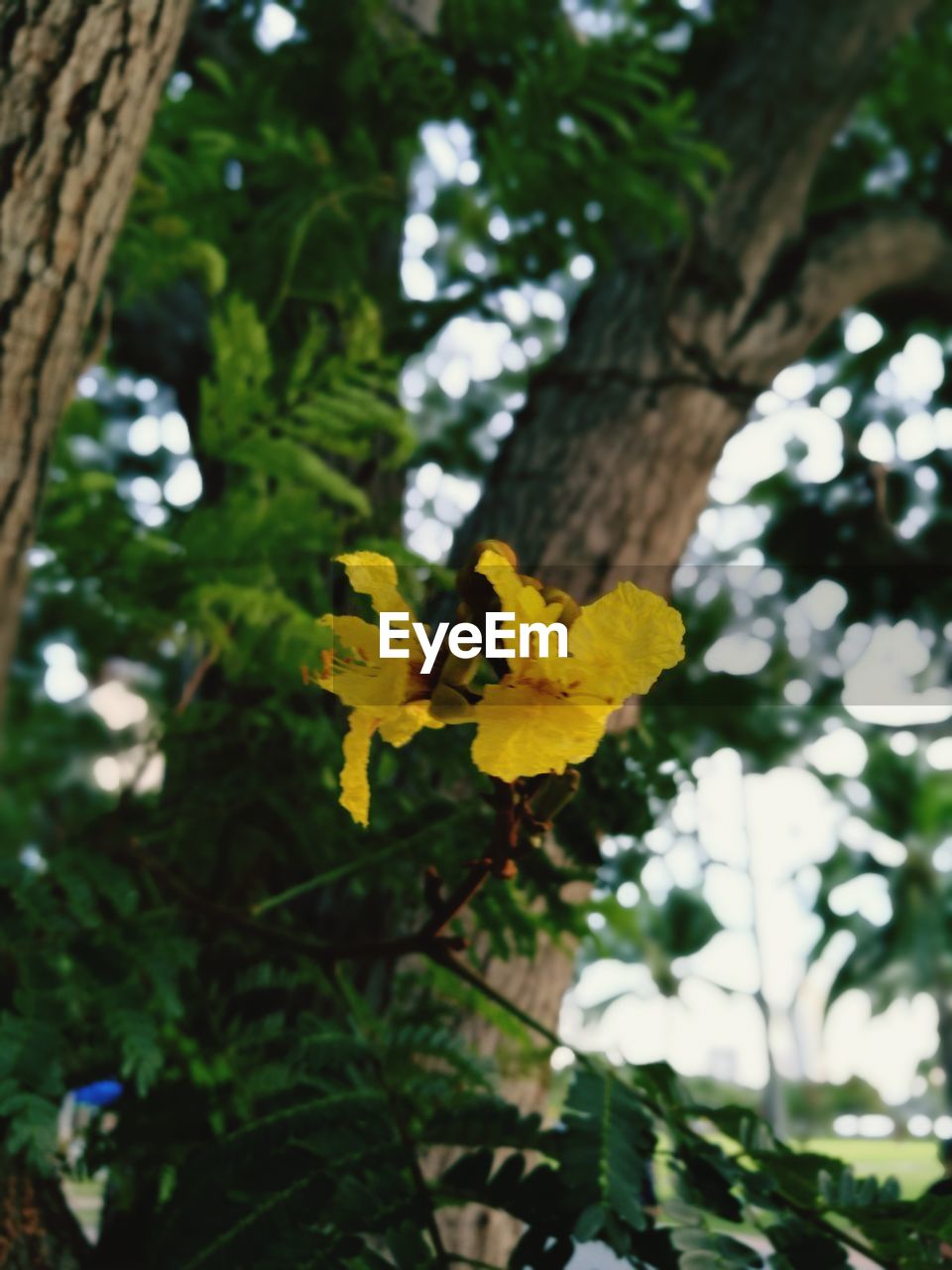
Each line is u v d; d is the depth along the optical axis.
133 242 0.51
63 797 1.10
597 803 0.39
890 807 5.05
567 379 0.76
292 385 0.47
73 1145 0.39
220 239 0.60
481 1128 0.30
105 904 0.37
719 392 0.78
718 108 0.88
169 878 0.38
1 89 0.35
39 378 0.35
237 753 0.43
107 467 1.06
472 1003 0.41
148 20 0.37
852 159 1.19
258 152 0.60
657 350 0.77
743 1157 0.31
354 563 0.22
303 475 0.45
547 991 0.54
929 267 1.04
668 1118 0.31
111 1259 0.38
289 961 0.46
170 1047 0.39
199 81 0.83
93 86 0.36
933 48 1.15
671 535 0.73
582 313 0.82
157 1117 0.37
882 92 1.20
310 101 0.71
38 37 0.35
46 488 0.36
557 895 0.40
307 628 0.41
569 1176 0.27
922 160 1.24
